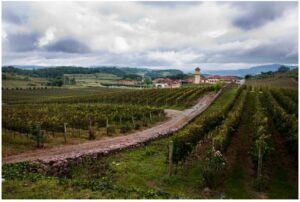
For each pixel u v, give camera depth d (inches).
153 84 6683.1
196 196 562.9
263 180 605.0
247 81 4997.5
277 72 6136.8
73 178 656.4
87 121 1299.2
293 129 872.9
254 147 721.6
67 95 4205.2
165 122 1568.7
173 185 623.5
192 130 875.4
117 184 611.2
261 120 1090.7
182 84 6112.2
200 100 2524.6
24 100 3412.9
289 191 598.2
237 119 1216.2
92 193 501.4
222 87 3147.1
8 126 1052.5
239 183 633.0
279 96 2089.1
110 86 6702.8
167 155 757.3
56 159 725.3
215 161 637.3
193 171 705.6
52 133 1117.7
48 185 527.8
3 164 647.1
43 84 6437.0
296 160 754.2
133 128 1323.8
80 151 845.8
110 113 1615.4
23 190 501.4
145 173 690.2
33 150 852.0
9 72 7760.8
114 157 824.3
